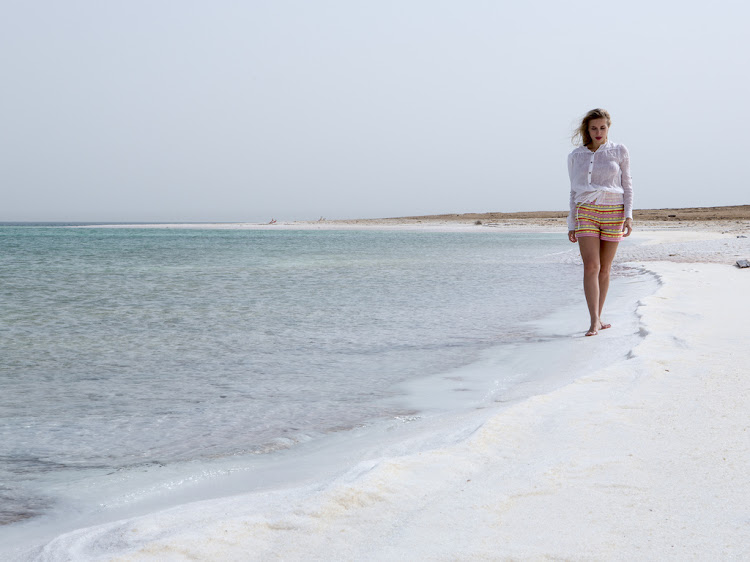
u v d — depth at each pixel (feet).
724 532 5.50
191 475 8.06
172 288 32.01
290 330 19.31
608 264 17.80
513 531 5.62
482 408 10.76
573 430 8.45
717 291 23.25
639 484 6.62
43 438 9.58
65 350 16.48
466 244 95.40
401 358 15.24
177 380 13.26
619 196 17.17
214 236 146.20
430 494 6.51
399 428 9.84
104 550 5.63
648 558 5.08
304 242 107.86
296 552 5.36
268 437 9.57
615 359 13.67
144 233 176.45
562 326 19.30
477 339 17.53
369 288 31.71
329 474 7.81
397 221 305.12
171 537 5.53
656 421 8.73
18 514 6.95
